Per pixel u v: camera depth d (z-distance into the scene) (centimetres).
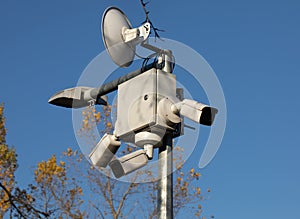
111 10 504
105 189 1473
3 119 1641
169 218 450
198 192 1480
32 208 750
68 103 520
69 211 1422
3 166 1223
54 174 1442
